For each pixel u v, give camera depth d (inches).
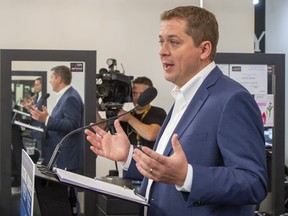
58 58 107.5
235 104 43.1
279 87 114.4
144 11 148.0
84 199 85.1
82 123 108.2
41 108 110.1
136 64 148.4
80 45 145.7
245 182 39.1
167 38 47.4
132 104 129.0
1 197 108.0
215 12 150.3
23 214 46.1
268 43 198.5
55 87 109.8
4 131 108.3
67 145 107.0
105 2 146.2
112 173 96.6
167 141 49.0
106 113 116.0
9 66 107.2
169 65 48.0
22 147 109.4
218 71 48.5
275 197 114.4
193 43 46.8
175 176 37.9
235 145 41.6
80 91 109.1
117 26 147.2
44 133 110.2
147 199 47.8
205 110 44.9
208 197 38.6
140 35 148.3
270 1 196.2
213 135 43.5
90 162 106.4
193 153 43.9
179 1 149.4
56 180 38.4
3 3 141.3
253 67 114.0
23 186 46.0
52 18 143.9
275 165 114.3
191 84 48.2
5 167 108.4
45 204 39.6
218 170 39.6
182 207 44.3
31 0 142.4
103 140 56.6
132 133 120.7
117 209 62.4
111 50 147.2
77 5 144.9
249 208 46.6
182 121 46.7
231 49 151.2
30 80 109.6
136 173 55.4
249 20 152.0
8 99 108.0
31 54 107.0
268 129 117.0
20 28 142.5
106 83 116.4
